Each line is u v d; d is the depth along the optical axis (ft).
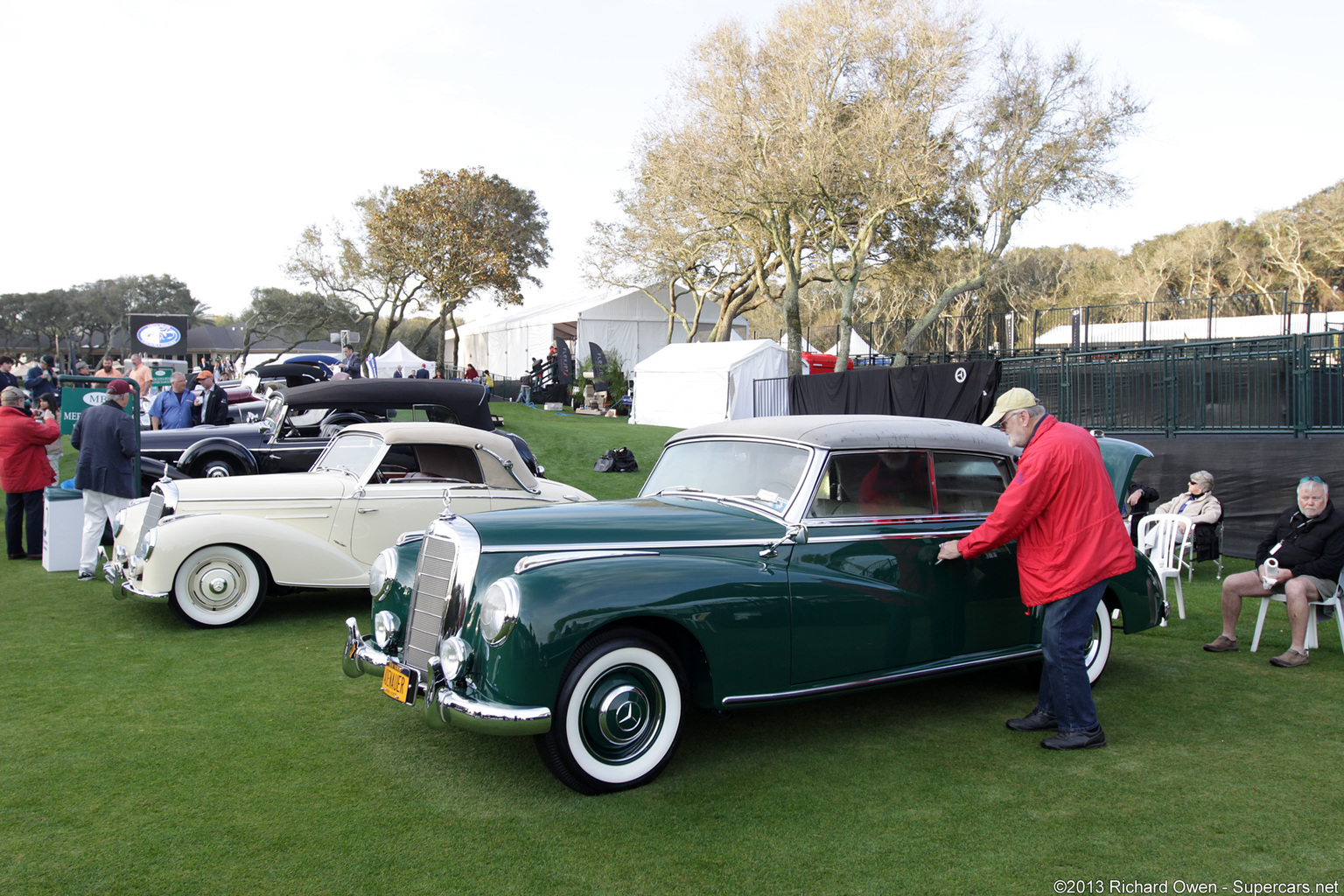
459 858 10.57
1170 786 12.76
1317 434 31.37
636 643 12.66
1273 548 20.16
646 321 127.44
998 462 16.65
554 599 11.98
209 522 21.47
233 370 98.22
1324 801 12.24
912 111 75.31
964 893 9.86
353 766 13.42
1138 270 176.14
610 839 11.10
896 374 53.78
